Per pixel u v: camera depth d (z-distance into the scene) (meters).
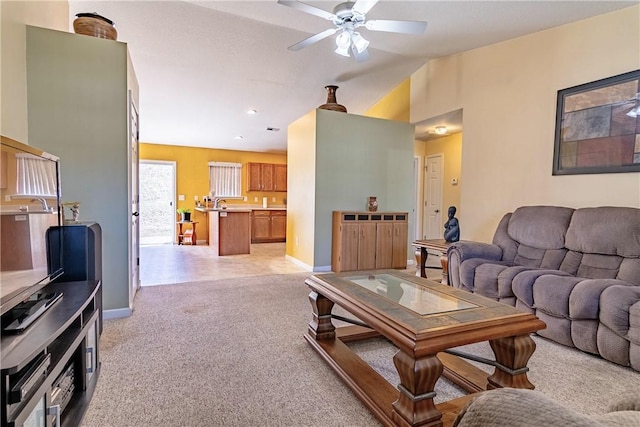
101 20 2.85
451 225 4.11
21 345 1.15
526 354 1.64
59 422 1.32
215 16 3.40
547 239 3.09
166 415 1.57
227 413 1.59
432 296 1.96
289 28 3.66
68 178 2.74
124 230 2.92
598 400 1.74
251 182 8.34
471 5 2.94
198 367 2.03
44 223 1.79
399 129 5.43
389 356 2.25
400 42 3.99
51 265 2.07
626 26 2.80
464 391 1.83
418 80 5.18
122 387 1.80
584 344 2.25
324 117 4.91
